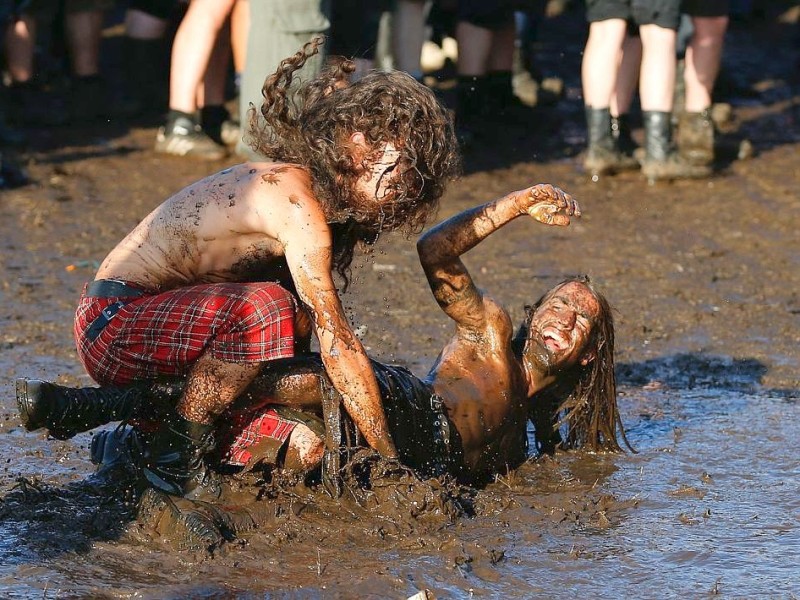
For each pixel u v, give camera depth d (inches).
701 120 847.1
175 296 335.6
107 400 336.5
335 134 322.0
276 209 328.8
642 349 526.9
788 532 338.3
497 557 317.7
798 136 978.7
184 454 337.1
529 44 1016.2
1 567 307.1
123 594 294.5
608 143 834.2
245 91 728.3
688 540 332.8
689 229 730.8
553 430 413.4
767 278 639.1
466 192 788.0
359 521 334.6
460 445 372.8
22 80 967.0
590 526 343.3
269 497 341.4
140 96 976.3
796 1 1432.1
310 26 696.4
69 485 357.4
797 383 486.0
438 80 1044.5
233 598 293.4
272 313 328.8
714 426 434.3
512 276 631.8
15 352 493.7
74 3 920.3
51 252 650.2
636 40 848.9
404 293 594.6
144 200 756.6
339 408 339.9
